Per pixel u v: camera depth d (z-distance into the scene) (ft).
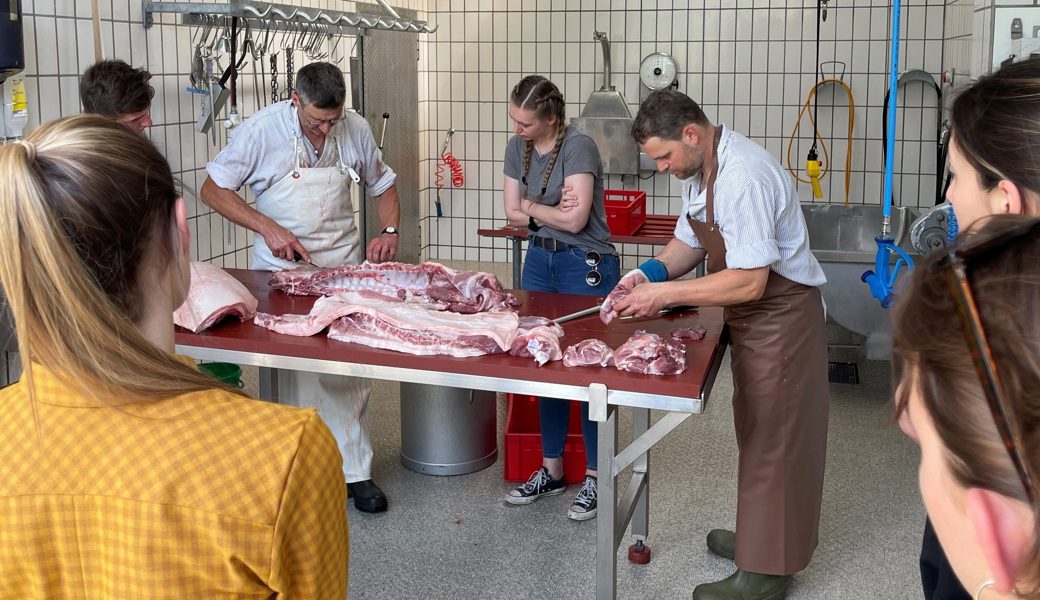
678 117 8.53
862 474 12.64
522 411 12.71
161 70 14.48
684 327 9.46
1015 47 14.93
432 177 24.53
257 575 3.30
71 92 12.50
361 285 10.68
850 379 16.29
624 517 9.35
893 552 10.63
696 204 8.99
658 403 7.95
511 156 12.26
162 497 3.17
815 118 20.48
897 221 17.81
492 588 9.92
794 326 8.91
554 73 23.35
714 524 11.34
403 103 21.53
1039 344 1.88
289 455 3.32
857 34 21.54
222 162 11.48
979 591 2.05
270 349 9.03
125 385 3.19
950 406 1.99
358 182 12.21
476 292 10.32
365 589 9.89
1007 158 3.54
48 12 12.01
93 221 3.12
